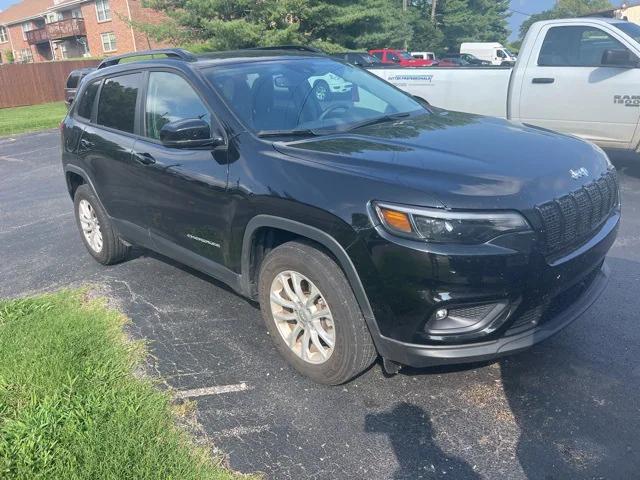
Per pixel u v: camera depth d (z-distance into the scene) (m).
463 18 48.62
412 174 2.80
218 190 3.46
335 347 3.06
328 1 22.84
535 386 3.17
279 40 21.28
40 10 50.28
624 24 7.13
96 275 5.00
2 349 3.56
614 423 2.86
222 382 3.33
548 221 2.76
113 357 3.52
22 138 15.32
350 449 2.77
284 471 2.64
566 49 7.37
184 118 3.87
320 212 2.90
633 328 3.71
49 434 2.78
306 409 3.07
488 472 2.60
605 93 7.05
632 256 4.86
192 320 4.07
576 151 3.29
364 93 4.27
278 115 3.68
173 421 2.98
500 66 8.25
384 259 2.71
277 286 3.35
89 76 5.25
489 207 2.63
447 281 2.61
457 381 3.24
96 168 4.75
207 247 3.76
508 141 3.32
